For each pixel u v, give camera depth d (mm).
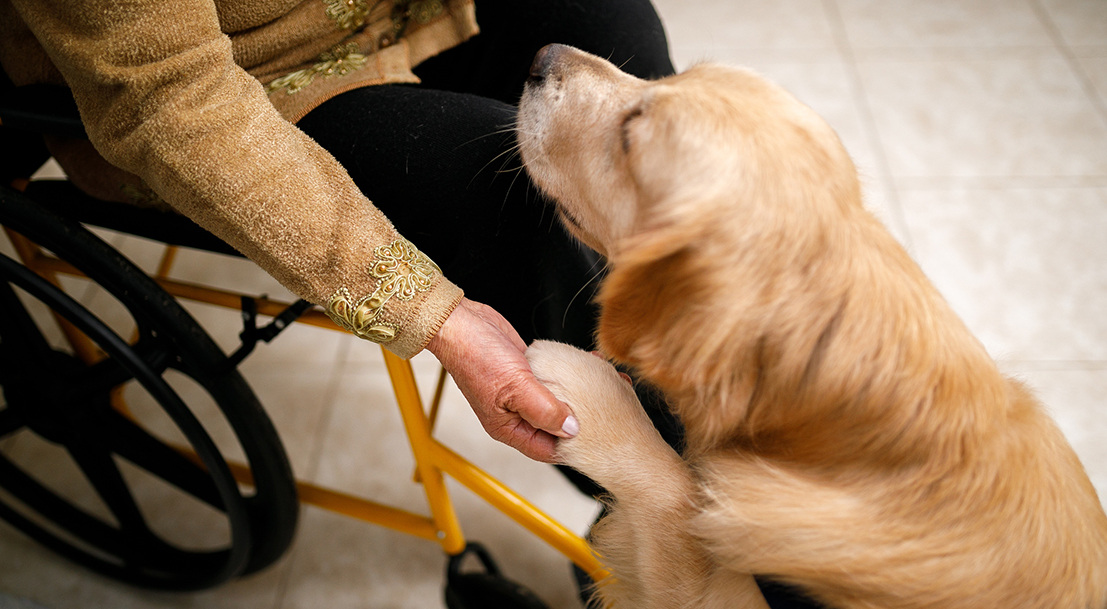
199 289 995
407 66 846
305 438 1467
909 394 599
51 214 773
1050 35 2197
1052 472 640
